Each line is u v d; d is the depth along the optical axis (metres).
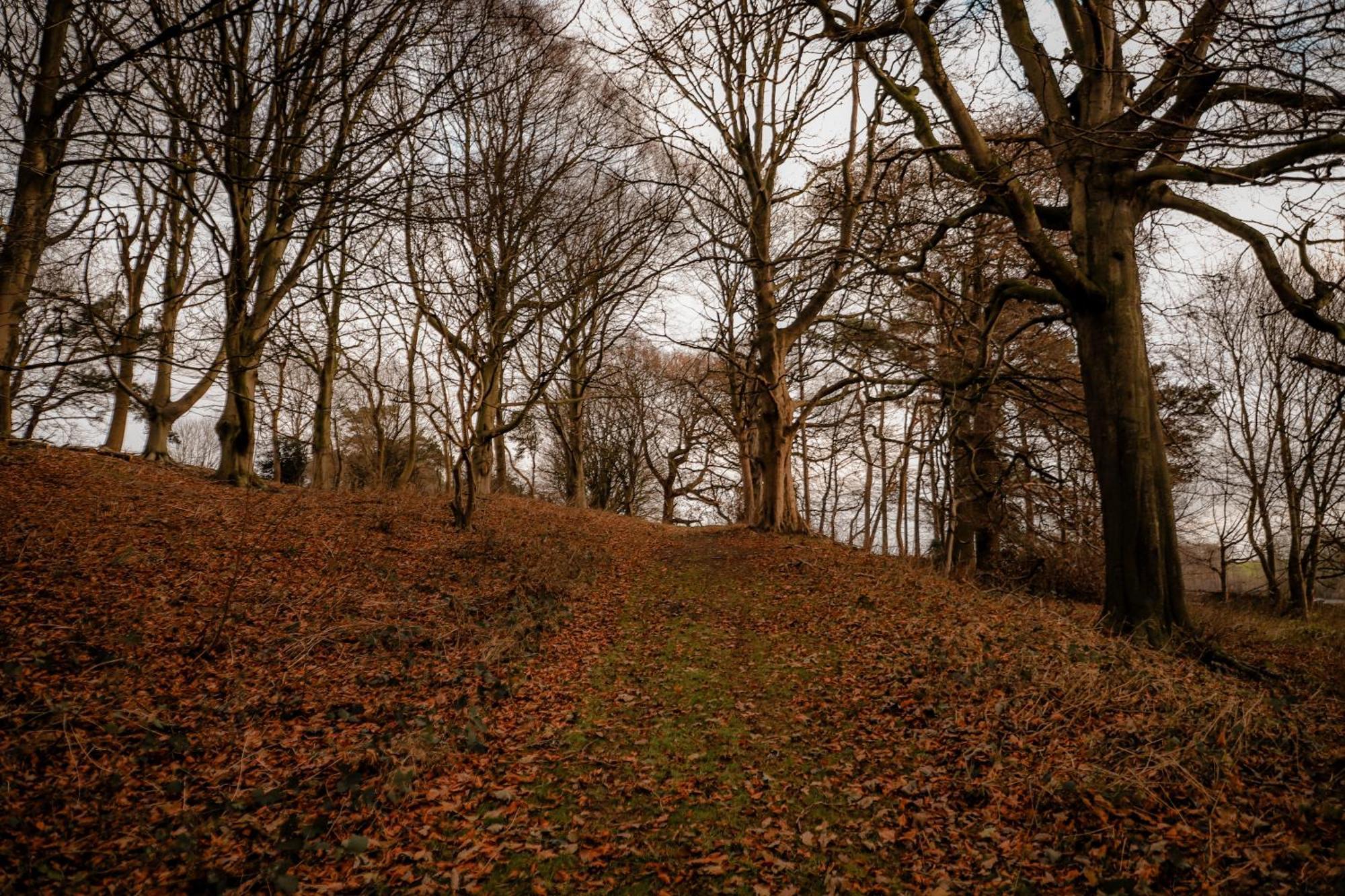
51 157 8.85
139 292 18.52
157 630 8.05
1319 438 22.69
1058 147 9.90
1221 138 5.31
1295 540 22.78
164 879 4.26
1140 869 4.13
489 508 19.95
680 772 6.04
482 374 15.46
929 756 5.96
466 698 7.29
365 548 12.95
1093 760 5.39
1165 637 9.16
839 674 8.40
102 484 13.71
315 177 7.34
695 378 32.75
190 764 5.62
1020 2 10.23
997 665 7.46
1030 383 15.10
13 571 8.70
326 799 5.27
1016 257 15.50
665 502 36.47
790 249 18.33
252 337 15.25
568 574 13.38
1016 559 19.33
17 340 12.30
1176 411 18.97
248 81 9.96
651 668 8.96
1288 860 4.12
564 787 5.76
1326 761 5.38
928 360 19.23
